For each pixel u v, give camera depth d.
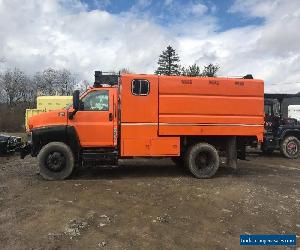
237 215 7.88
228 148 12.05
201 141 11.98
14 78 62.59
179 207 8.34
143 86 11.16
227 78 11.64
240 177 12.06
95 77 11.31
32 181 10.82
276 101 17.86
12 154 16.31
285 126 17.69
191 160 11.59
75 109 10.84
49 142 11.09
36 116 11.00
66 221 7.23
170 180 11.25
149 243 6.26
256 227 7.21
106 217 7.52
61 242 6.21
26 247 5.98
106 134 11.04
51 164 10.88
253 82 11.78
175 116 11.33
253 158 17.47
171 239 6.46
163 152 11.34
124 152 11.13
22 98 62.88
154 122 11.23
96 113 11.02
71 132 10.86
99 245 6.12
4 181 10.84
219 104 11.58
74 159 11.03
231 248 6.20
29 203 8.47
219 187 10.38
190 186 10.45
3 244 6.09
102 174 12.05
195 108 11.43
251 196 9.41
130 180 11.16
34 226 6.93
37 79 63.66
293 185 10.97
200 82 11.45
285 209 8.38
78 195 9.23
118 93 11.16
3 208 8.05
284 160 16.94
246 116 11.77
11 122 38.34
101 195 9.25
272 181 11.50
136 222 7.27
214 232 6.88
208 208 8.31
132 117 11.12
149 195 9.33
